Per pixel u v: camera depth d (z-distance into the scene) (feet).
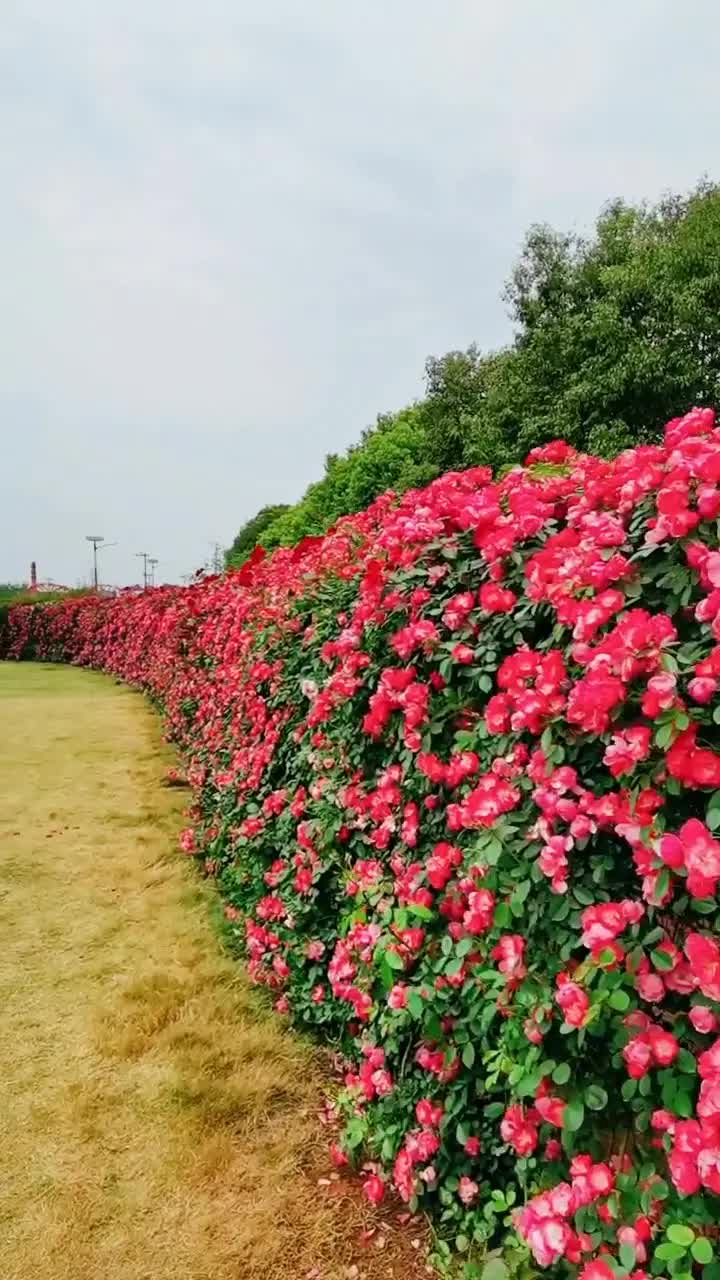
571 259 63.26
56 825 16.43
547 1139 4.86
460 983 5.57
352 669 7.43
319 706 8.21
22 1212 6.14
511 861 4.88
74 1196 6.29
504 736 5.16
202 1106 7.36
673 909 3.96
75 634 56.85
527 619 5.43
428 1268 5.53
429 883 5.90
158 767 21.83
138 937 11.13
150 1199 6.26
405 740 6.26
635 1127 4.30
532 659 4.96
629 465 5.52
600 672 4.17
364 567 8.41
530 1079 4.50
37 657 63.52
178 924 11.56
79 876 13.51
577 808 4.46
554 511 6.05
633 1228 4.05
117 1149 6.84
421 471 52.44
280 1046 8.41
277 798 9.77
